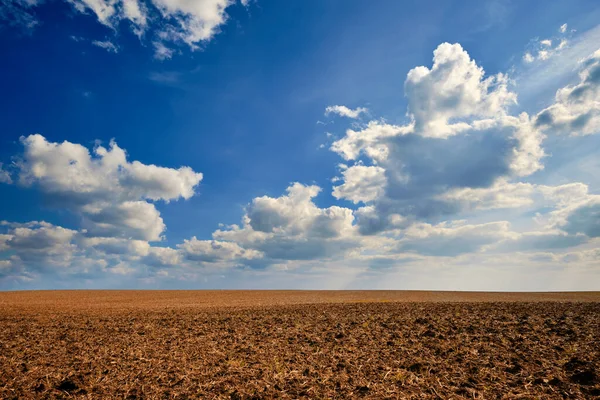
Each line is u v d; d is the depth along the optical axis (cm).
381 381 980
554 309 2234
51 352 1405
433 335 1528
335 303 3356
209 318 2353
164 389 965
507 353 1205
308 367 1127
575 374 963
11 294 6431
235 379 1026
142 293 7088
